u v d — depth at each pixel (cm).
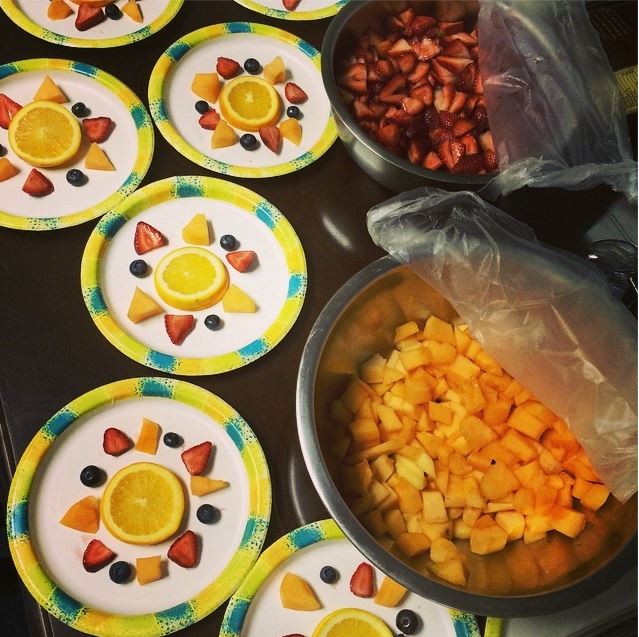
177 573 85
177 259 103
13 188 106
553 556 90
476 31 120
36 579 82
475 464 95
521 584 85
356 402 96
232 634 82
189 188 108
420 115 115
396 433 96
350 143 101
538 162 96
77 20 118
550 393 95
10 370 93
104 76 115
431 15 119
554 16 110
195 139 114
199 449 91
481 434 95
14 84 114
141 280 103
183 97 117
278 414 95
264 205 108
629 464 89
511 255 92
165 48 120
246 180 111
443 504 91
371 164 101
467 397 97
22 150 107
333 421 95
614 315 91
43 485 88
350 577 88
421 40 118
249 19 125
